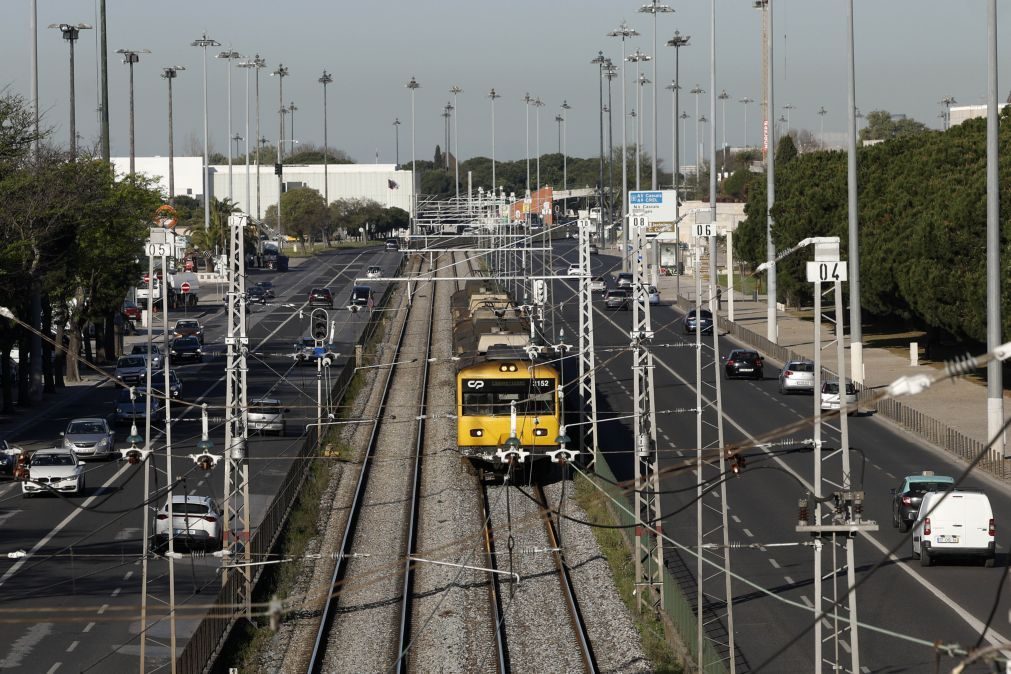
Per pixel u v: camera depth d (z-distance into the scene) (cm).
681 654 11850
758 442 10369
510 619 13250
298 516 17475
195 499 16225
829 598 13412
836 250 10319
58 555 15525
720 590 13975
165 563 15512
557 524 17100
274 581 14525
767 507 17675
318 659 12144
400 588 14438
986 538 14188
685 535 16250
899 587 13712
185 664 10619
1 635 12638
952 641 11762
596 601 13838
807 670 11206
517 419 19112
